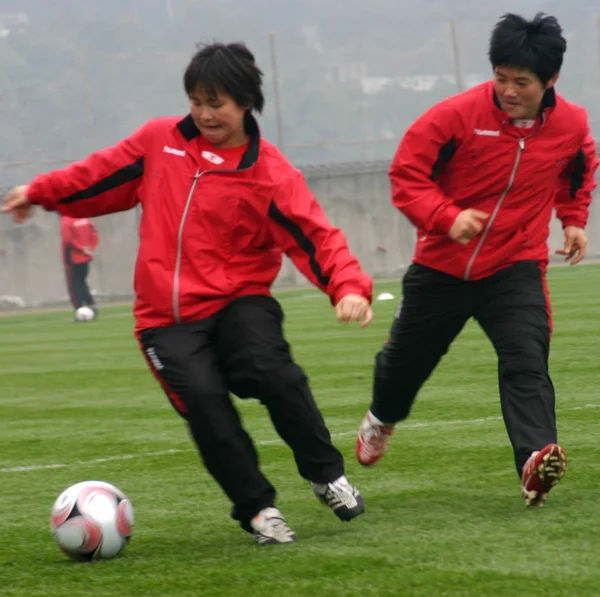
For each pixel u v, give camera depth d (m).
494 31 10.43
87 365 28.23
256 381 9.33
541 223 11.16
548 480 9.85
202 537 10.15
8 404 21.38
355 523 10.28
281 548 9.26
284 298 56.31
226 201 9.38
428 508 10.77
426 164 10.77
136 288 9.69
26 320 54.12
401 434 15.20
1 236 67.62
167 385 9.45
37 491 12.91
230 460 9.37
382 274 76.44
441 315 11.30
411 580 8.01
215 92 9.12
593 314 32.53
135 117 91.19
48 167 80.62
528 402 10.51
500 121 10.67
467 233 10.33
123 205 9.85
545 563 8.27
